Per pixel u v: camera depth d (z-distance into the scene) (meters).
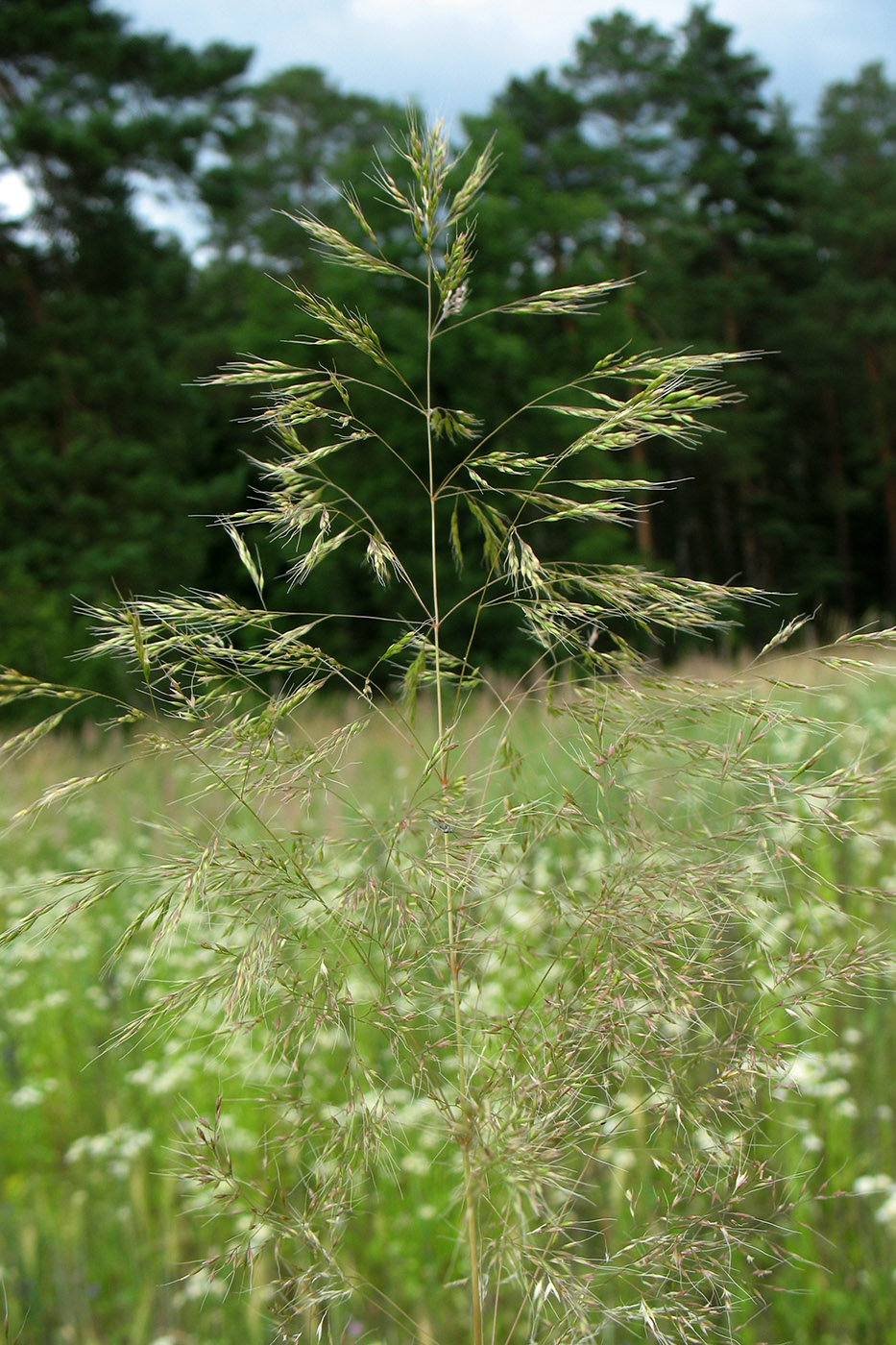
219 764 1.44
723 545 40.56
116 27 26.66
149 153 25.91
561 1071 1.46
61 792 1.39
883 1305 2.38
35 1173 3.55
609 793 1.50
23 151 24.52
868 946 1.54
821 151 45.94
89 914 5.11
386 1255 2.67
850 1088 2.97
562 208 26.33
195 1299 2.64
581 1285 1.42
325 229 1.51
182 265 34.03
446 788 1.46
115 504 24.55
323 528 1.47
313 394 1.49
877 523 42.75
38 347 25.70
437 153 1.48
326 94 40.88
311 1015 1.44
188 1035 3.36
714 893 1.44
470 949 1.48
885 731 4.99
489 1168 1.42
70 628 21.16
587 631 1.55
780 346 40.53
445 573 22.06
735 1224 1.51
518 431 23.17
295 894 1.41
